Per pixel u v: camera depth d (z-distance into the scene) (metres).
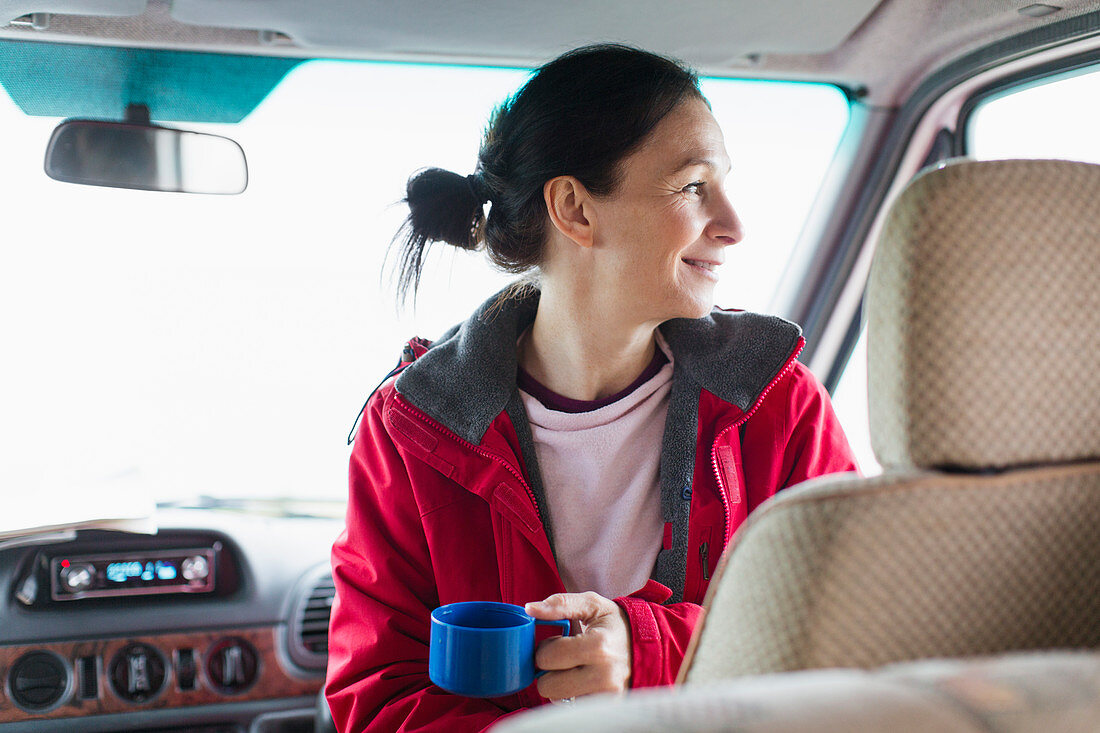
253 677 2.08
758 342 1.36
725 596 0.64
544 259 1.36
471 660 0.98
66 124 1.84
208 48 1.78
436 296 1.47
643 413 1.37
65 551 1.98
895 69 1.96
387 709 1.26
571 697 1.05
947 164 0.62
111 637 2.00
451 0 1.61
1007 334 0.59
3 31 1.68
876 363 0.64
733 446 1.38
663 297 1.29
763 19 1.71
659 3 1.63
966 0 1.67
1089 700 0.39
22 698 1.96
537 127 1.29
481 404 1.33
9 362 1.95
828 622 0.57
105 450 1.98
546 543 1.30
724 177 1.30
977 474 0.59
